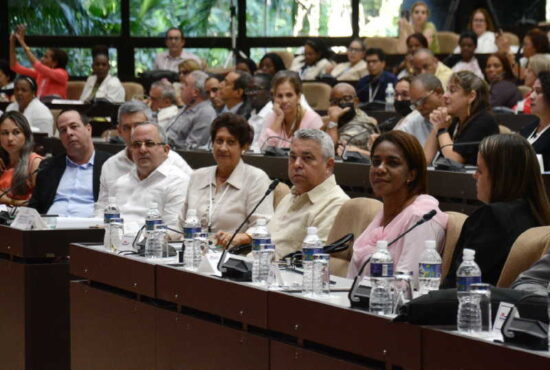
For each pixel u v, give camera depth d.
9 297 5.74
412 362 3.39
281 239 5.34
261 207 5.85
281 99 8.41
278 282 4.16
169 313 4.60
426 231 4.46
